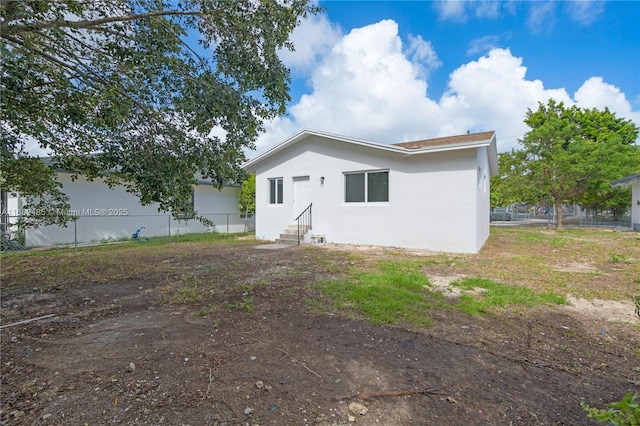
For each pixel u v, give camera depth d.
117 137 4.29
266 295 4.77
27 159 5.09
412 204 9.68
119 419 2.00
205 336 3.29
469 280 5.52
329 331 3.42
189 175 4.59
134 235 13.27
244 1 3.99
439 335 3.33
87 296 4.89
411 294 4.68
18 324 3.71
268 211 13.14
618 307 4.30
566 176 16.86
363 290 4.79
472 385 2.40
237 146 4.73
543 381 2.47
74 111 3.78
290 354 2.88
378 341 3.17
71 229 12.13
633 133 22.20
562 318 3.87
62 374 2.57
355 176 10.90
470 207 8.74
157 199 4.32
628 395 1.20
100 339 3.25
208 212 17.39
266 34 4.16
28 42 3.47
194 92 4.06
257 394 2.26
